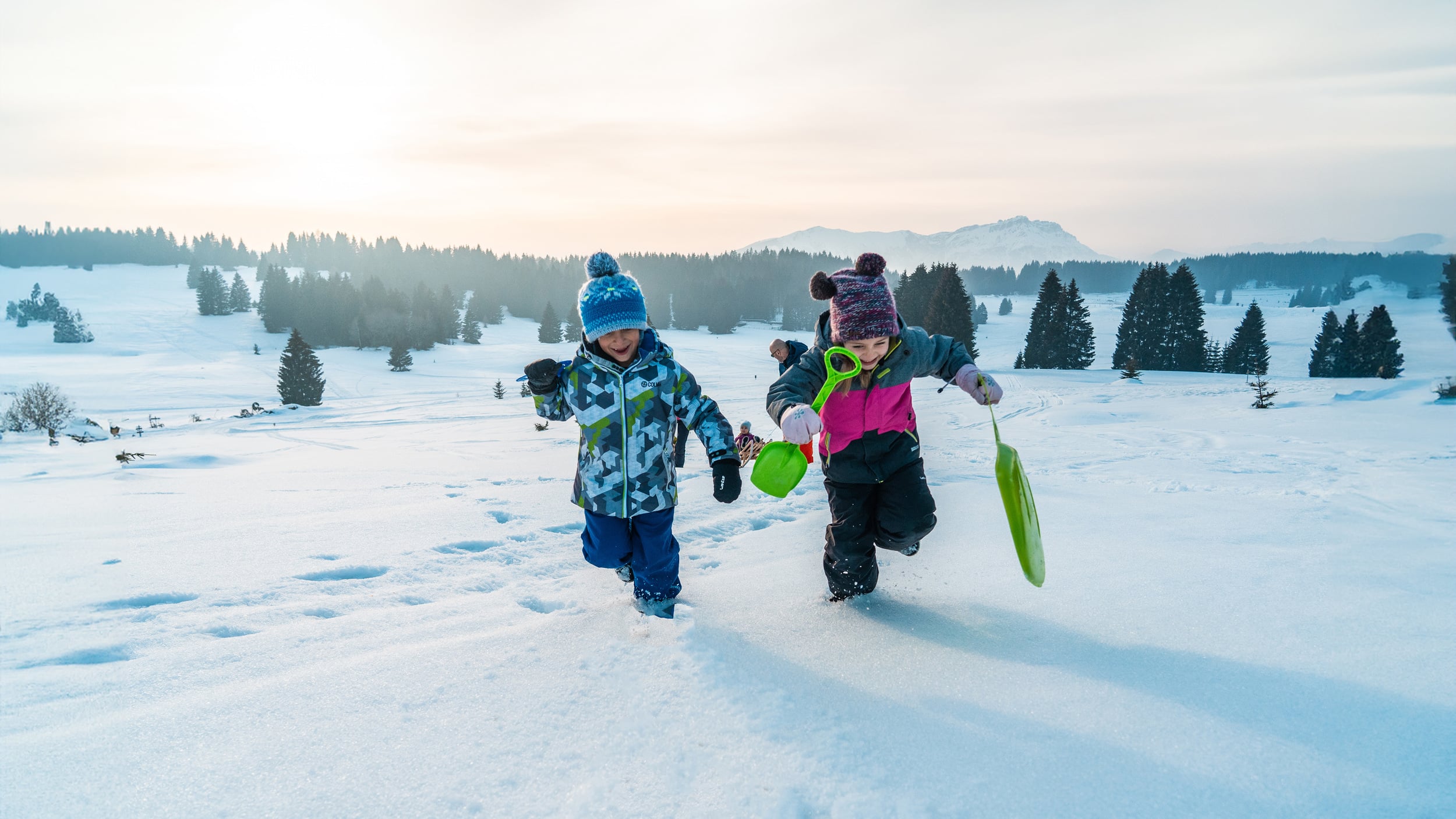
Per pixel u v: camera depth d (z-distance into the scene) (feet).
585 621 8.15
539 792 4.85
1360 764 4.84
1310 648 6.72
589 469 8.79
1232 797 4.59
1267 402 60.90
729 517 15.34
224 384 224.94
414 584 9.95
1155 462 25.66
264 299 411.54
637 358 8.68
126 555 11.25
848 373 8.20
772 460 7.81
